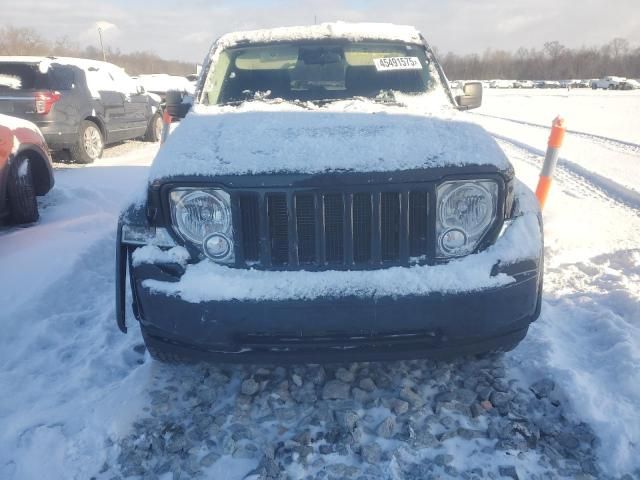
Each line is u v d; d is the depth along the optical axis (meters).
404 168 2.34
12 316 3.54
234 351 2.41
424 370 2.89
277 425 2.49
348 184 2.33
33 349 3.29
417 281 2.34
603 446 2.31
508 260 2.39
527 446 2.33
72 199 6.58
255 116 3.05
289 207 2.34
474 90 3.92
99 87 10.24
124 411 2.55
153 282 2.40
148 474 2.24
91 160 9.75
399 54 3.97
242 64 3.95
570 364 2.92
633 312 3.52
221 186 2.35
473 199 2.40
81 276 4.26
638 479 2.16
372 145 2.48
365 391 2.70
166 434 2.46
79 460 2.30
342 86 3.75
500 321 2.41
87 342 3.36
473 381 2.77
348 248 2.38
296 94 3.72
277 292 2.31
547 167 5.08
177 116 4.13
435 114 3.06
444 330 2.37
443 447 2.33
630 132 14.26
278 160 2.39
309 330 2.34
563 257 4.58
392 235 2.40
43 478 2.22
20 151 5.63
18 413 2.63
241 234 2.38
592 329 3.32
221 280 2.35
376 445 2.33
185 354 2.51
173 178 2.38
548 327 3.30
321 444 2.36
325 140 2.55
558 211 5.73
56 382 2.94
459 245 2.42
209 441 2.40
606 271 4.23
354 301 2.31
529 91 51.91
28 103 8.77
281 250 2.40
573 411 2.51
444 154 2.41
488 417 2.52
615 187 7.28
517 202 2.59
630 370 2.74
